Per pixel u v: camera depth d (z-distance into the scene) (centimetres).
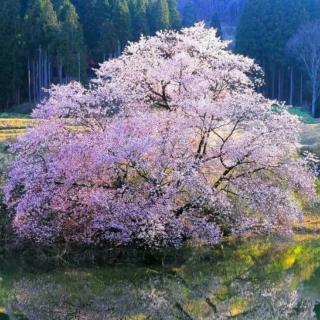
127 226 2005
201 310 1503
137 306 1540
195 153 2156
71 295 1647
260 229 2292
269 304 1551
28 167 2120
